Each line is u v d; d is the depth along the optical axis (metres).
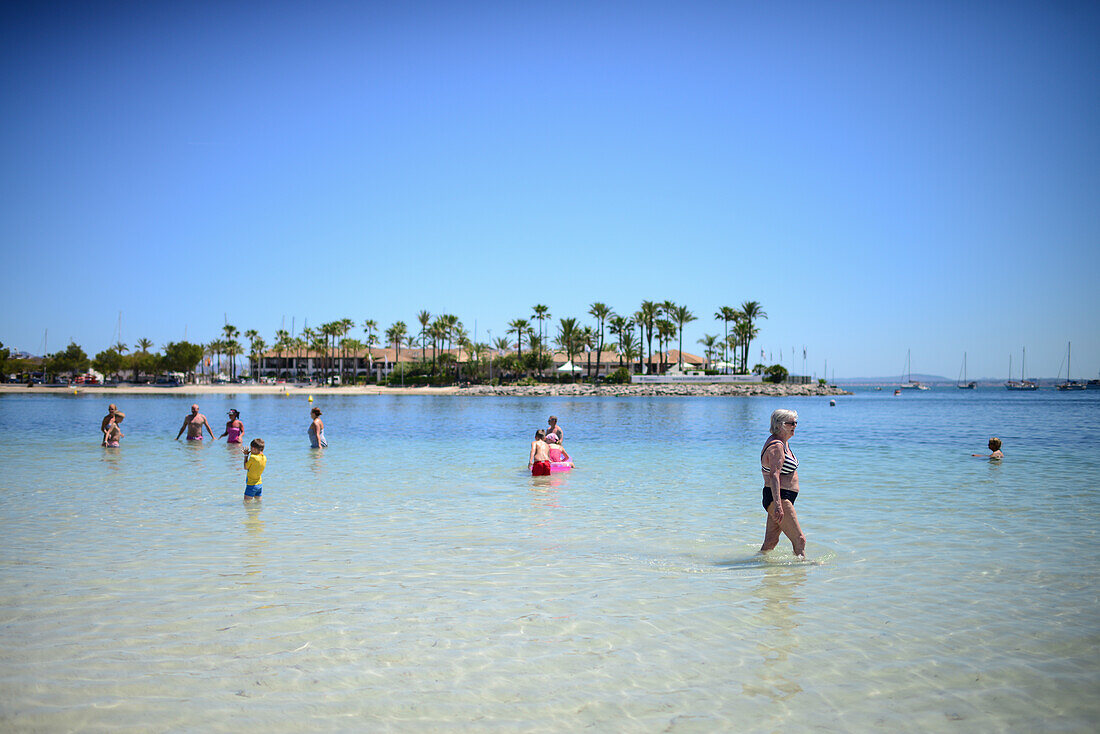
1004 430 33.69
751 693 4.82
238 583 7.46
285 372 168.75
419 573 7.89
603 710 4.57
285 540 9.62
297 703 4.65
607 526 10.62
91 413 46.81
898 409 66.62
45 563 8.30
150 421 39.22
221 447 23.17
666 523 10.84
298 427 36.00
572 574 7.85
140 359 137.50
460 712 4.54
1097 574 7.80
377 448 23.98
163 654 5.46
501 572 7.94
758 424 39.00
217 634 5.91
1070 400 102.44
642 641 5.76
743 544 9.38
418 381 138.12
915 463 19.22
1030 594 7.06
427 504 12.64
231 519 11.17
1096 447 23.92
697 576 7.76
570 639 5.81
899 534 9.94
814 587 7.32
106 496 13.37
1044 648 5.62
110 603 6.74
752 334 138.75
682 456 21.52
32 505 12.38
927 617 6.36
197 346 138.25
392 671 5.17
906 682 4.99
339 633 5.93
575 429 34.78
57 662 5.30
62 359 133.50
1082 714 4.52
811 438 28.67
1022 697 4.76
